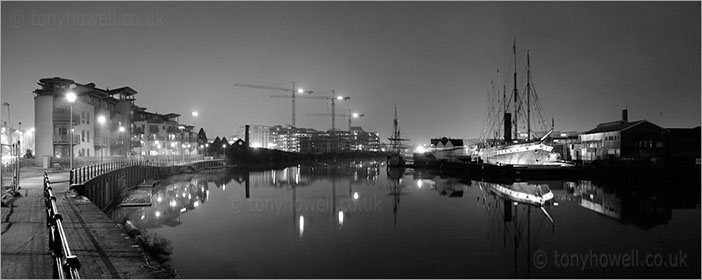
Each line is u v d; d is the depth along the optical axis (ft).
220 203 160.56
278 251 89.71
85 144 255.91
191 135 502.79
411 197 177.58
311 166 456.86
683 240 101.04
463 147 409.90
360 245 95.45
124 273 48.42
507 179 240.32
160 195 180.86
